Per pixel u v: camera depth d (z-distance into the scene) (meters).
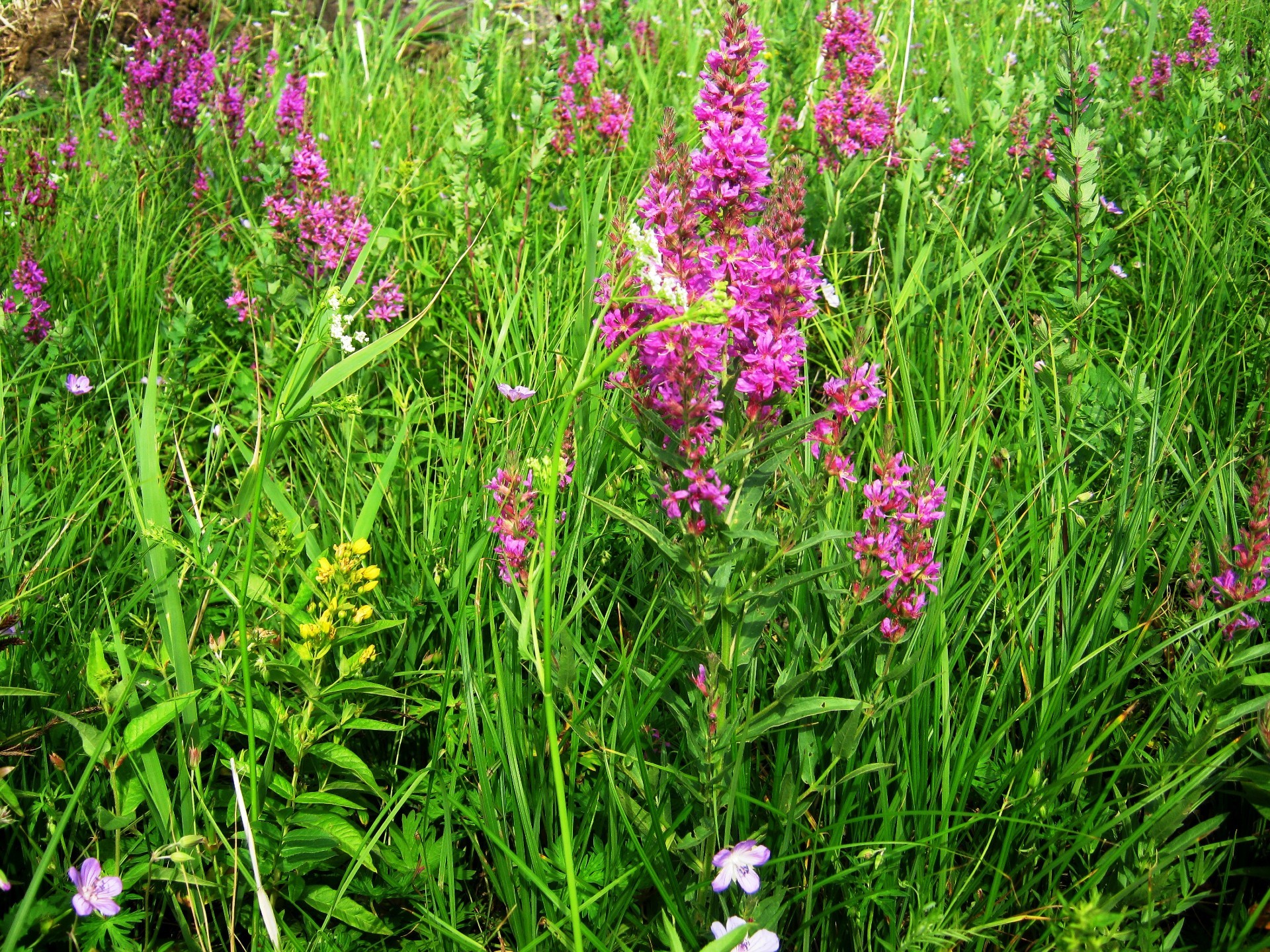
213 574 0.87
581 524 0.96
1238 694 0.88
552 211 1.64
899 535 0.81
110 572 0.99
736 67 0.74
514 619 0.83
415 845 0.88
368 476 1.13
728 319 0.72
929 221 1.42
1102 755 0.90
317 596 0.89
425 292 1.41
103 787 0.86
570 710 0.91
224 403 1.26
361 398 1.20
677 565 0.75
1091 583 0.94
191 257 1.50
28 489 1.06
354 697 0.91
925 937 0.78
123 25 2.56
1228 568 0.84
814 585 0.89
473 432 1.15
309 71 2.39
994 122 1.56
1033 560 0.95
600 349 1.00
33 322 1.28
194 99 1.82
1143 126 1.80
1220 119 1.84
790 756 0.90
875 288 1.35
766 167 0.75
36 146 1.86
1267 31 2.31
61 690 0.90
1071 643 0.94
